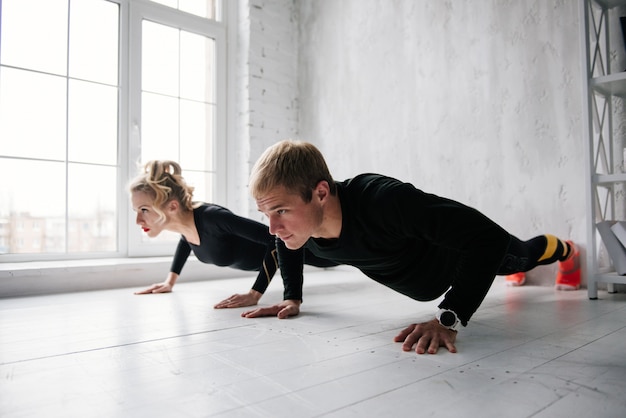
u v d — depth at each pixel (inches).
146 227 74.5
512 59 92.4
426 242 46.3
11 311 63.9
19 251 94.1
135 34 110.0
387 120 114.1
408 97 109.7
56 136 99.0
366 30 119.7
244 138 125.6
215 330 50.6
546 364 36.5
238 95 127.8
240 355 40.1
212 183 124.3
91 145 103.7
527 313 59.2
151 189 72.3
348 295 77.8
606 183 77.1
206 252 79.0
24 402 29.4
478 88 97.2
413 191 40.1
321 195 40.1
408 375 33.9
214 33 125.3
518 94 91.4
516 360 37.7
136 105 109.6
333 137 127.0
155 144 114.5
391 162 113.0
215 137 124.5
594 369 35.2
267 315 58.6
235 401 29.1
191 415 27.0
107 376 34.7
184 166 119.6
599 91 75.9
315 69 132.6
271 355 40.0
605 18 79.5
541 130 88.3
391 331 49.4
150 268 97.0
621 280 68.1
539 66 88.7
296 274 61.0
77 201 101.3
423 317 57.5
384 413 26.9
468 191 98.3
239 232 71.3
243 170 125.5
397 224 39.9
